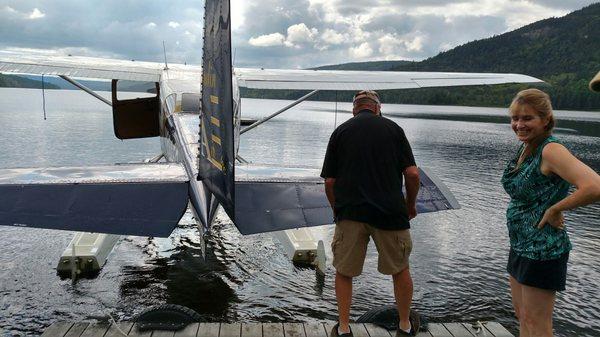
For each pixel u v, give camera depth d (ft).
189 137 20.62
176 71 30.91
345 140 9.98
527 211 8.73
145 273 23.29
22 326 17.89
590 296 22.15
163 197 14.12
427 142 98.32
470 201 42.70
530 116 8.45
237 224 13.20
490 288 22.86
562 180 8.32
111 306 19.71
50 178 14.52
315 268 24.64
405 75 35.12
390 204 9.66
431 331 13.66
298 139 101.55
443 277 24.07
